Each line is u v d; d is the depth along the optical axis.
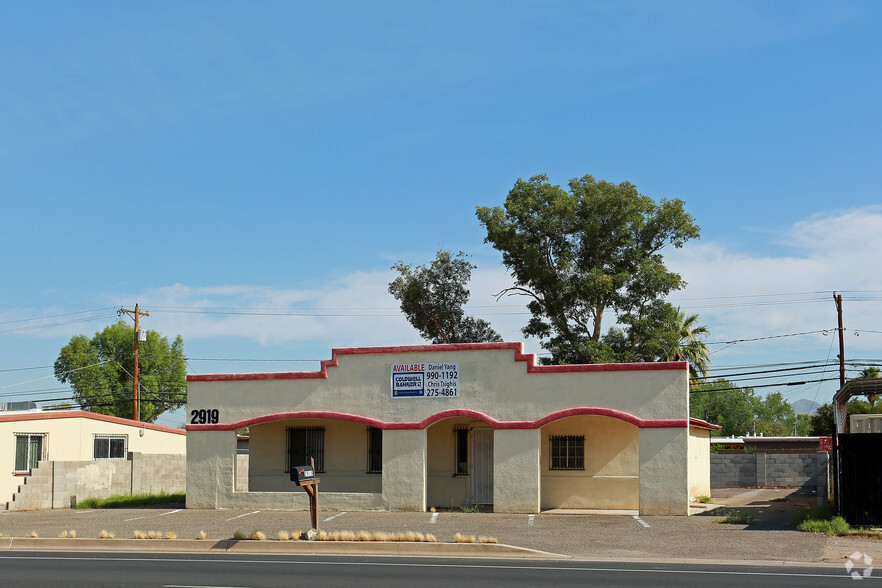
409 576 14.73
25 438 31.61
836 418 22.64
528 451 25.55
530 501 25.38
